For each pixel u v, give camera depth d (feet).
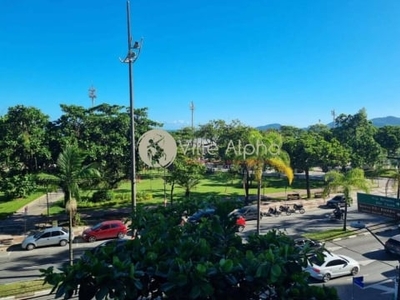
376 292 59.67
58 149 92.84
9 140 89.86
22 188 90.58
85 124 98.43
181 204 26.86
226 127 223.30
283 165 86.02
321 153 138.92
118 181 110.73
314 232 93.91
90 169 69.21
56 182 70.64
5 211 112.88
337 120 256.11
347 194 93.09
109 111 104.88
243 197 136.46
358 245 84.94
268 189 159.94
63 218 104.01
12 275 67.31
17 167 92.63
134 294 15.07
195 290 14.38
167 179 110.63
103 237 89.40
